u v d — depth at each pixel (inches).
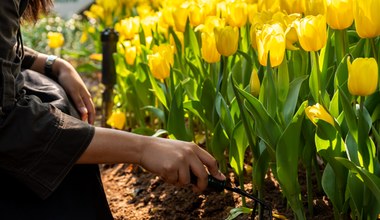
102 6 203.3
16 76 69.9
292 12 89.4
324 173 79.4
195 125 128.4
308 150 82.5
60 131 67.9
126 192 114.1
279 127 78.3
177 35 116.6
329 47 83.7
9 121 66.6
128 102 131.8
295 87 79.0
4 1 67.1
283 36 76.0
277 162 76.3
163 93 107.5
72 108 85.3
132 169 122.7
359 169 68.0
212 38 89.2
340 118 76.8
